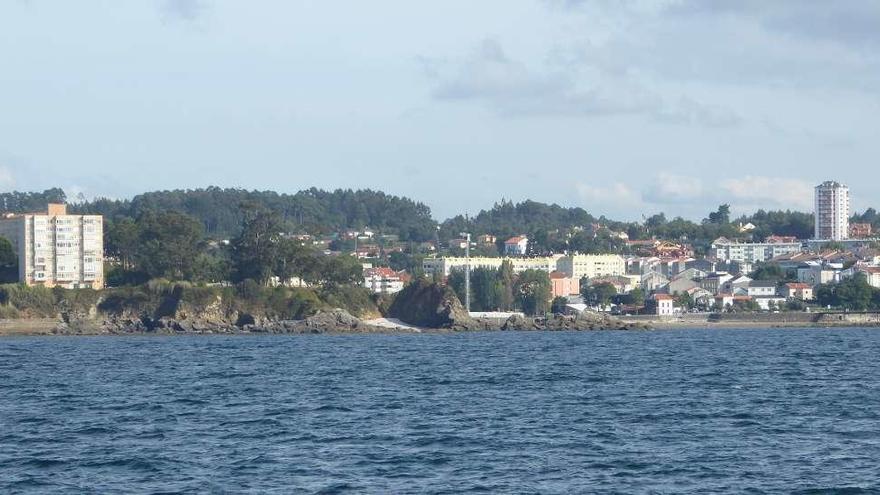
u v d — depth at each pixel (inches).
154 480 6373.0
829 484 6136.8
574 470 6594.5
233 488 6131.9
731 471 6515.8
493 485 6190.9
